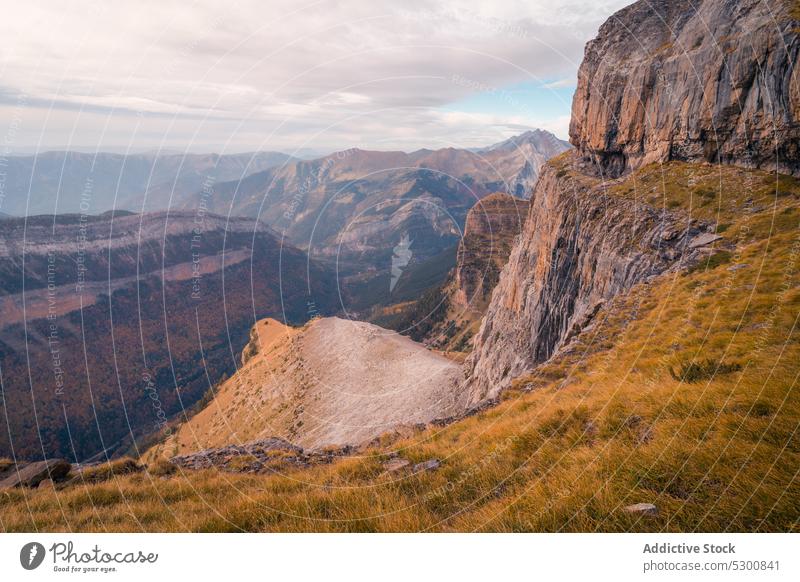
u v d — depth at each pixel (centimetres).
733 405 919
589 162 7488
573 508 750
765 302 1507
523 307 7431
